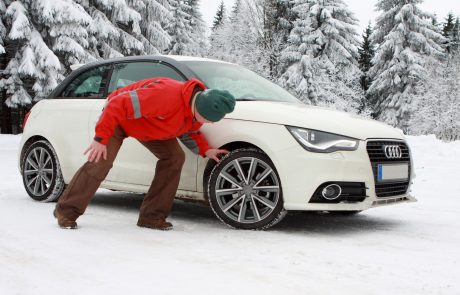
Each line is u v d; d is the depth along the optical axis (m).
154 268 2.60
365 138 3.77
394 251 3.23
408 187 4.23
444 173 8.48
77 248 3.01
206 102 3.44
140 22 23.22
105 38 20.38
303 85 28.73
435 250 3.30
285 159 3.69
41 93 17.89
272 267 2.71
